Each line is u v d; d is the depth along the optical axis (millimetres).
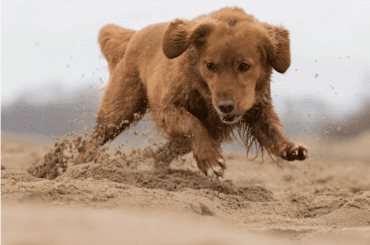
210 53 10047
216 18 10609
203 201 8133
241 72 10023
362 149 19703
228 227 6879
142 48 13016
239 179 14695
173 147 13047
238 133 12102
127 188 8508
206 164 10312
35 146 21000
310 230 6945
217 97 9875
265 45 10289
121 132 13727
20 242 4328
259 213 8641
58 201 6824
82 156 12617
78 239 4676
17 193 6750
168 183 10227
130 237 5051
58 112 23734
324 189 12656
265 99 11227
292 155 10953
